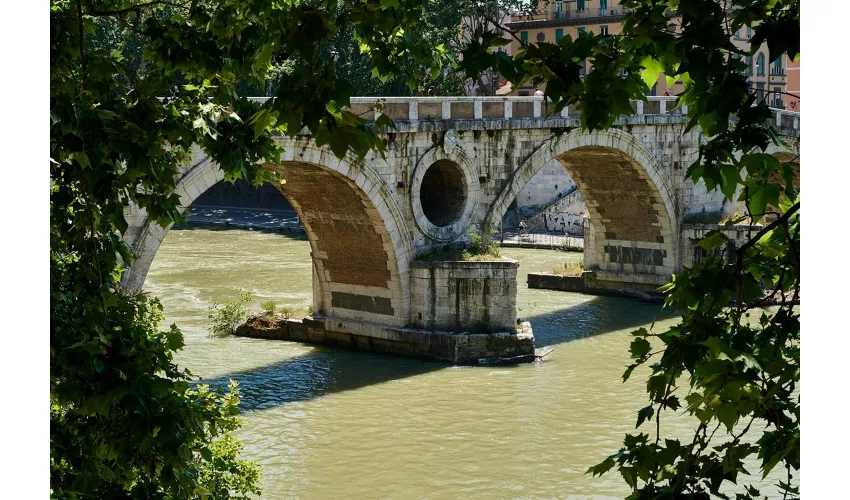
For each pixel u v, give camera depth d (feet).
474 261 114.62
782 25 21.75
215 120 42.14
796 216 23.99
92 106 39.37
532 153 130.93
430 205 129.08
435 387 103.04
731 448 23.26
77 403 30.37
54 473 31.89
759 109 23.41
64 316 33.42
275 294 150.30
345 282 122.21
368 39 30.99
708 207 159.53
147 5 43.29
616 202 156.56
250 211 279.69
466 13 169.89
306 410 95.30
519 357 113.91
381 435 87.92
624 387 102.27
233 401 53.83
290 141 103.50
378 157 113.09
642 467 23.91
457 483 76.79
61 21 39.75
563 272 167.53
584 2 242.58
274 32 23.57
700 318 24.47
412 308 117.70
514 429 88.94
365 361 114.32
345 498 73.92
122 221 36.52
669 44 23.81
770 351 22.35
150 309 54.24
